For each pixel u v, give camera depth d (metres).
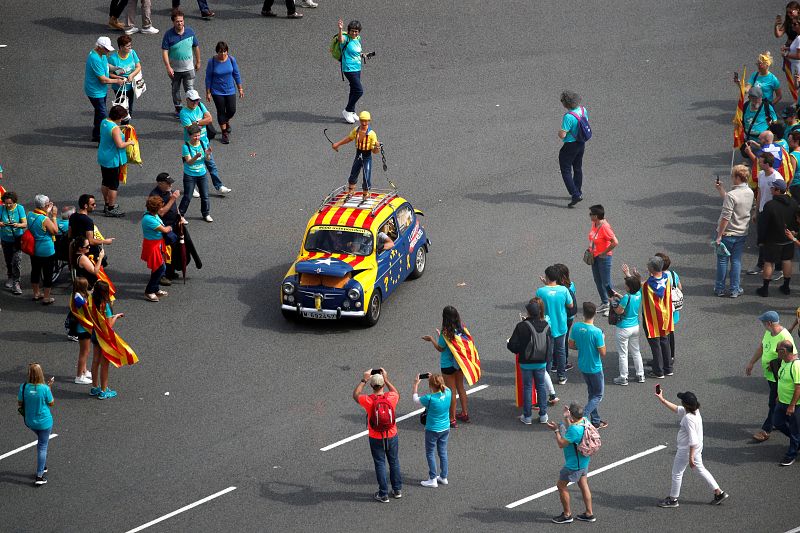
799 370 43.91
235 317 56.28
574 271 59.50
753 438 46.69
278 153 72.31
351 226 55.97
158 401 49.81
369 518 42.31
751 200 55.88
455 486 44.09
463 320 55.47
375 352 53.03
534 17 91.12
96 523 42.41
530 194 67.62
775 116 66.06
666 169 70.00
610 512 42.41
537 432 47.44
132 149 64.31
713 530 41.34
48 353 53.62
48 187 67.75
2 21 87.38
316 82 81.06
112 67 71.88
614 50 85.69
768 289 57.59
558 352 50.03
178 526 42.09
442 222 64.75
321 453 46.25
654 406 48.91
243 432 47.56
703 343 53.59
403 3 92.88
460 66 83.44
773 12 90.94
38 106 76.88
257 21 88.81
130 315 56.41
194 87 79.69
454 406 47.78
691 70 82.38
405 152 72.38
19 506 43.38
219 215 65.75
